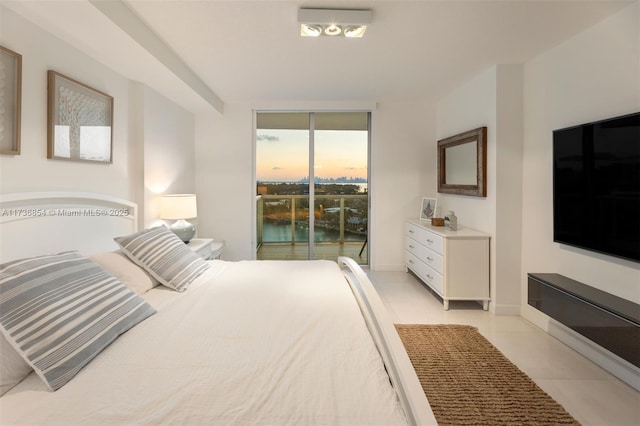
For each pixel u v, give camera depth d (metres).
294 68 3.24
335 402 0.91
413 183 4.72
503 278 3.16
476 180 3.46
